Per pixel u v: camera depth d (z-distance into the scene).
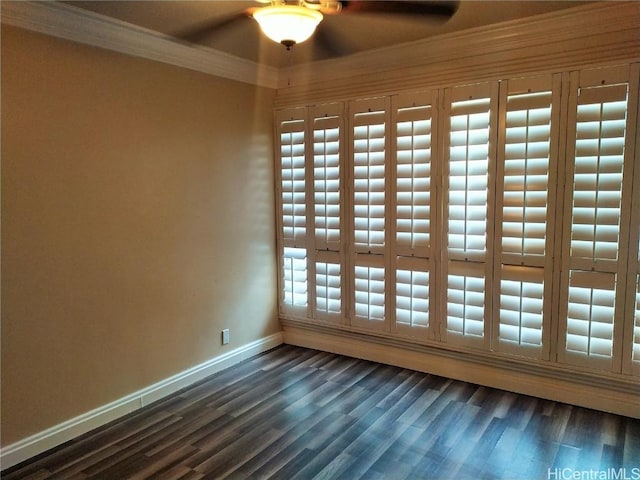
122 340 2.75
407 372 3.33
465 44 2.80
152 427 2.63
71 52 2.40
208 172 3.22
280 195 3.78
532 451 2.32
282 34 1.90
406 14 1.96
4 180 2.18
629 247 2.48
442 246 3.05
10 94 2.18
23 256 2.27
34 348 2.34
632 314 2.52
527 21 2.55
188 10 2.37
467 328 3.02
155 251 2.90
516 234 2.78
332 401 2.90
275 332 3.92
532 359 2.83
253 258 3.65
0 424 2.23
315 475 2.16
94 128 2.53
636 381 2.54
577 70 2.51
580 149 2.54
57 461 2.31
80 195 2.48
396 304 3.30
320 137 3.49
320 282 3.65
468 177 2.90
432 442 2.42
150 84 2.80
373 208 3.30
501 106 2.74
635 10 2.31
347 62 3.27
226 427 2.62
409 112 3.07
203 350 3.28
